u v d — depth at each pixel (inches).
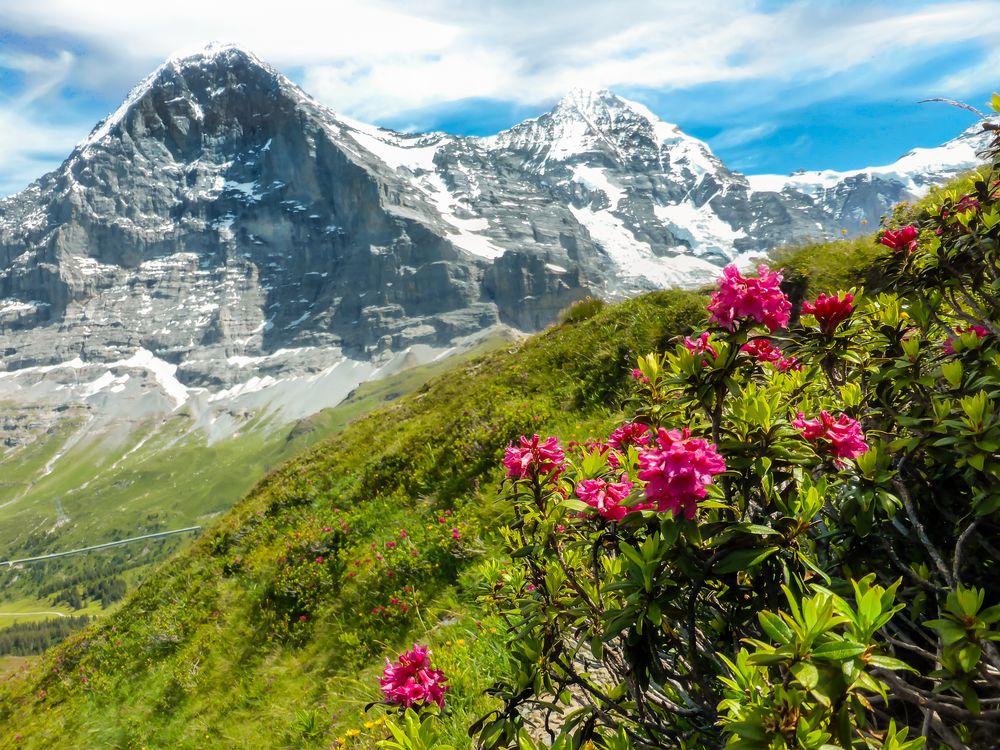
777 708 57.1
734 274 88.4
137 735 394.6
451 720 183.8
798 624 59.5
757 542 74.1
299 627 395.5
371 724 237.1
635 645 80.9
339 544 449.1
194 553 653.9
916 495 97.1
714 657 90.3
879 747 65.2
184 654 450.9
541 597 107.7
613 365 459.5
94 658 554.3
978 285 132.9
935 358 122.4
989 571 90.9
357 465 606.2
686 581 79.9
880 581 91.5
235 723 342.3
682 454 70.3
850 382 128.2
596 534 98.3
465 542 334.3
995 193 139.4
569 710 159.3
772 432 85.7
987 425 88.4
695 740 83.2
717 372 88.6
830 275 418.3
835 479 94.7
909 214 375.6
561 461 107.3
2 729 546.3
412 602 325.7
